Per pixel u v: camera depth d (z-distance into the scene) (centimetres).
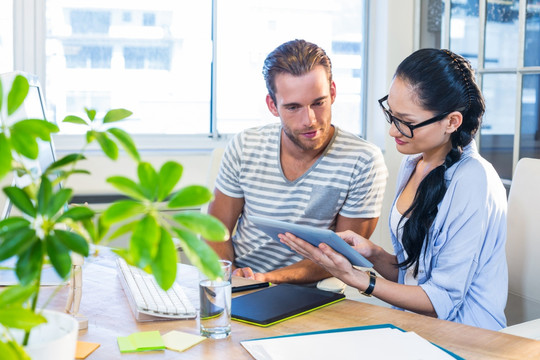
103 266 175
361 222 194
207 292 121
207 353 115
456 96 159
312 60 178
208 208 212
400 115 163
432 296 156
